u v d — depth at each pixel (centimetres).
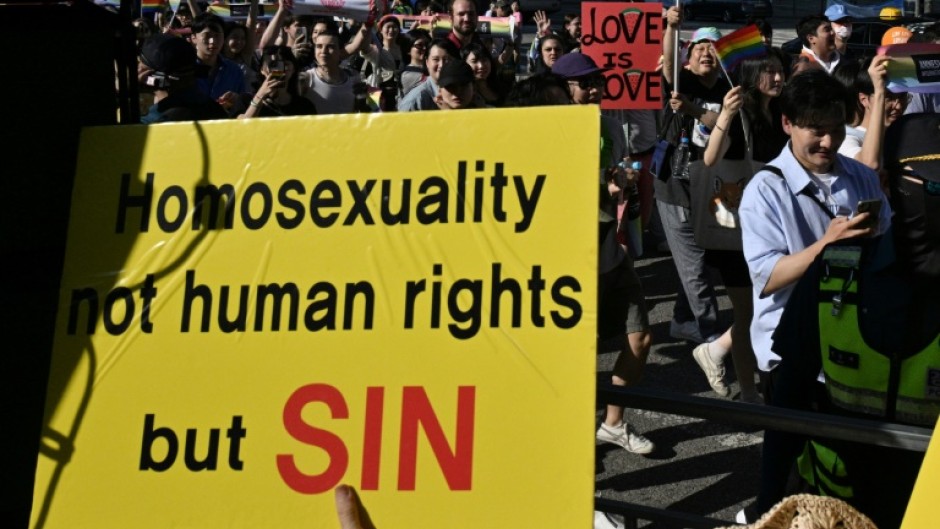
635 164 560
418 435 212
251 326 222
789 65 855
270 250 225
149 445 221
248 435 218
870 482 261
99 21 274
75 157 273
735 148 534
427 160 222
